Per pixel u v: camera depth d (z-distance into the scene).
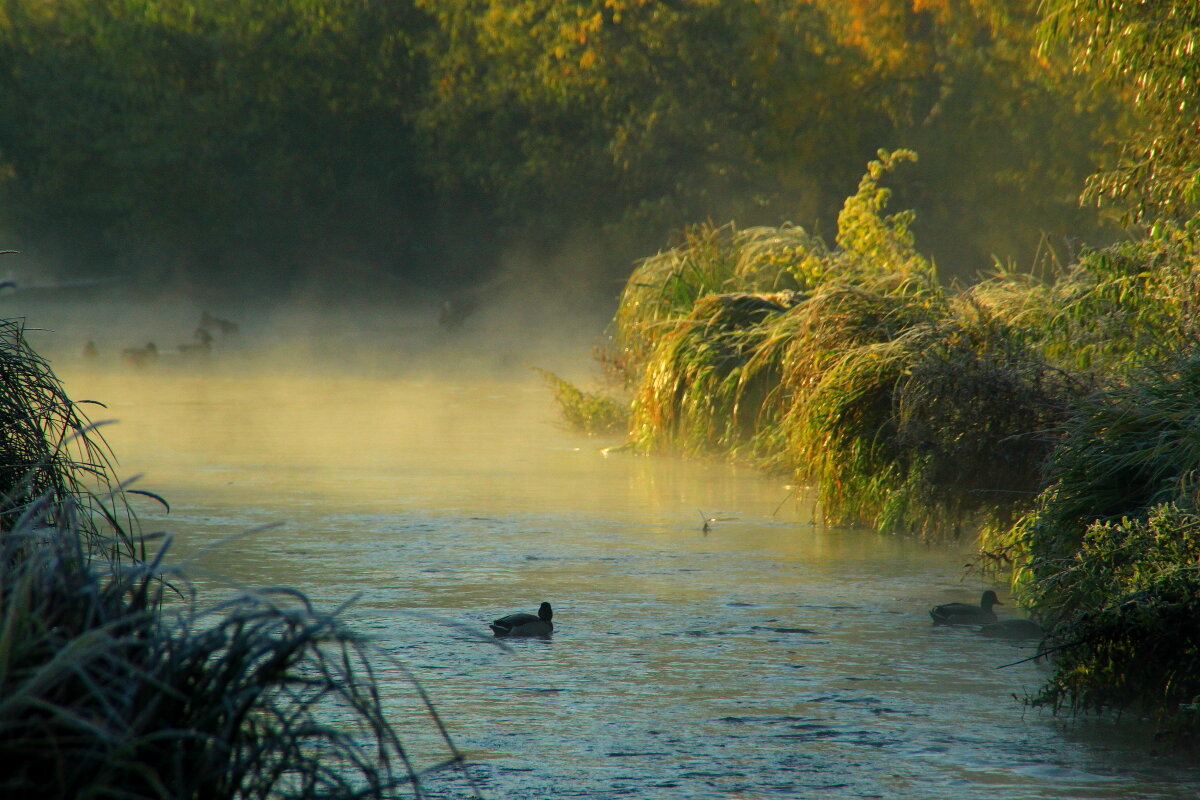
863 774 24.56
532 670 31.23
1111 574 29.81
